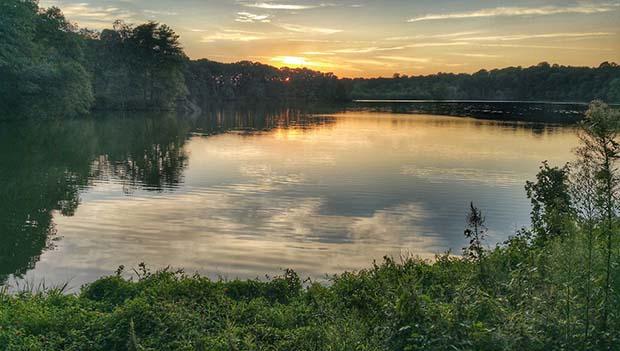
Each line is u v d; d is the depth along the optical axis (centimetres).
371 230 1600
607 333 562
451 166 2975
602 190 606
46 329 750
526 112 10538
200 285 918
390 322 669
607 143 609
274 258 1320
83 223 1670
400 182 2444
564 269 633
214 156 3431
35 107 6038
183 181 2483
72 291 1087
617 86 10862
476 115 9262
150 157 3391
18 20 5794
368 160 3222
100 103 9306
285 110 11494
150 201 2020
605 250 602
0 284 1124
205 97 15462
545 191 1135
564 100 18238
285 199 2059
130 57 9900
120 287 927
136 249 1392
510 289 717
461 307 645
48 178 2556
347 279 959
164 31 9969
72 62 6794
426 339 601
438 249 1416
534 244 1052
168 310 777
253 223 1677
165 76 10106
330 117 8525
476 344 580
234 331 726
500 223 1694
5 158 3244
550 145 4166
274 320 792
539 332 582
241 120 7600
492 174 2691
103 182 2459
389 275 932
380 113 10106
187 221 1702
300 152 3638
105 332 729
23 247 1404
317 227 1631
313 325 755
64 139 4434
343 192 2202
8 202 1984
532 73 19038
